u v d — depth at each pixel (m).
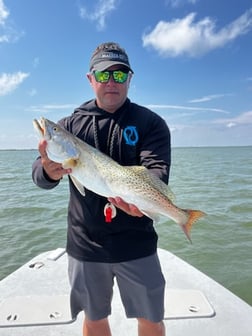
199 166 12.40
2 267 2.36
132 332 1.06
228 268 2.26
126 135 0.87
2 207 4.30
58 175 0.84
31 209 4.18
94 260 0.85
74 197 0.90
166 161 0.85
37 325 1.07
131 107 0.91
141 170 0.82
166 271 1.44
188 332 1.04
